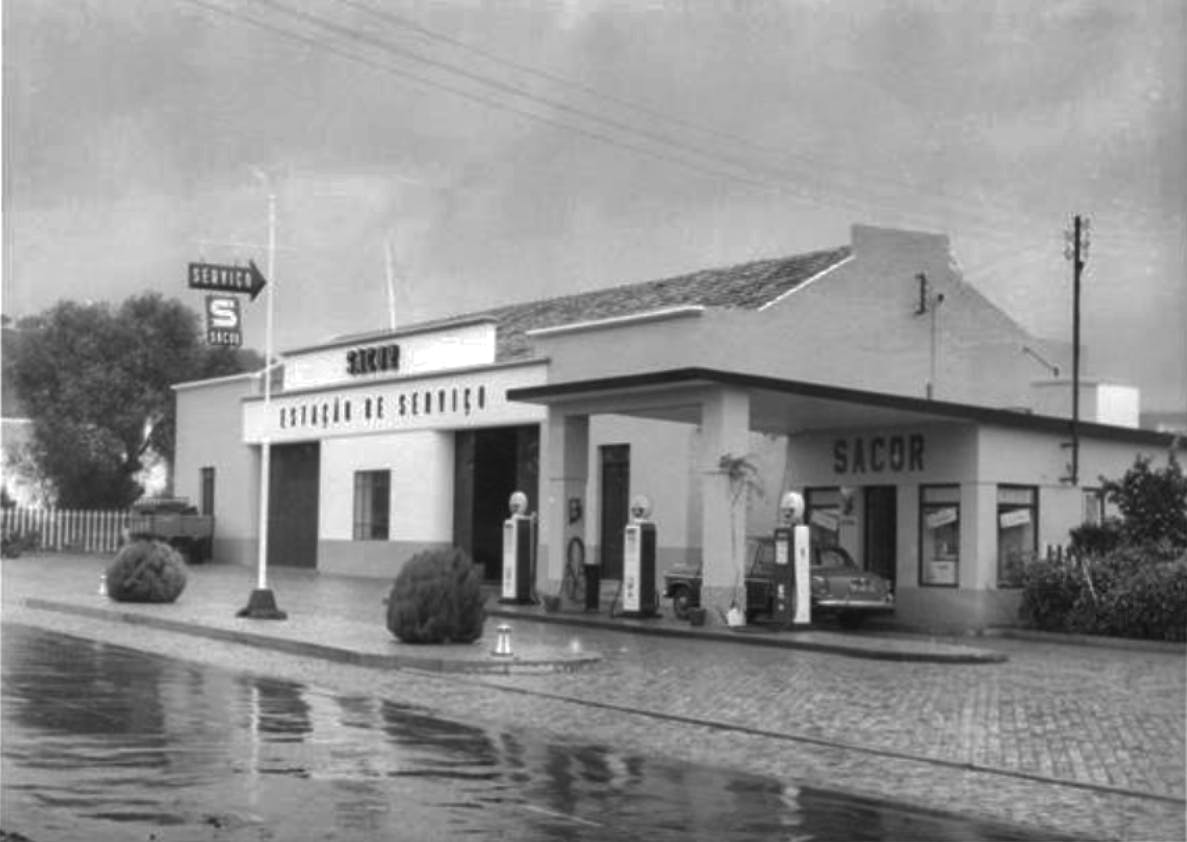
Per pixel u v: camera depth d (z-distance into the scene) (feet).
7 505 186.29
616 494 112.68
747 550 97.50
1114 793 39.11
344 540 140.56
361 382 138.51
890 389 114.11
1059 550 94.27
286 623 82.28
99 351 191.01
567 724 49.06
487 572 126.72
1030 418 95.20
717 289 121.08
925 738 47.65
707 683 61.26
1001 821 34.73
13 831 28.07
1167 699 58.29
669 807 33.76
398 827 29.96
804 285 110.93
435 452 129.18
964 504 94.32
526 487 122.42
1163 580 85.51
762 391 88.07
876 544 101.40
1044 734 48.78
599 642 80.59
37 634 76.95
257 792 33.19
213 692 53.42
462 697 55.67
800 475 107.04
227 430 163.53
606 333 112.37
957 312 117.91
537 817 31.65
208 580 129.90
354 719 47.42
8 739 39.78
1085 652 81.71
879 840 31.09
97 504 191.01
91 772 35.01
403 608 71.77
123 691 52.42
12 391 197.06
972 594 93.15
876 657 72.79
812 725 49.98
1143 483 93.50
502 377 120.88
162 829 28.76
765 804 34.91
